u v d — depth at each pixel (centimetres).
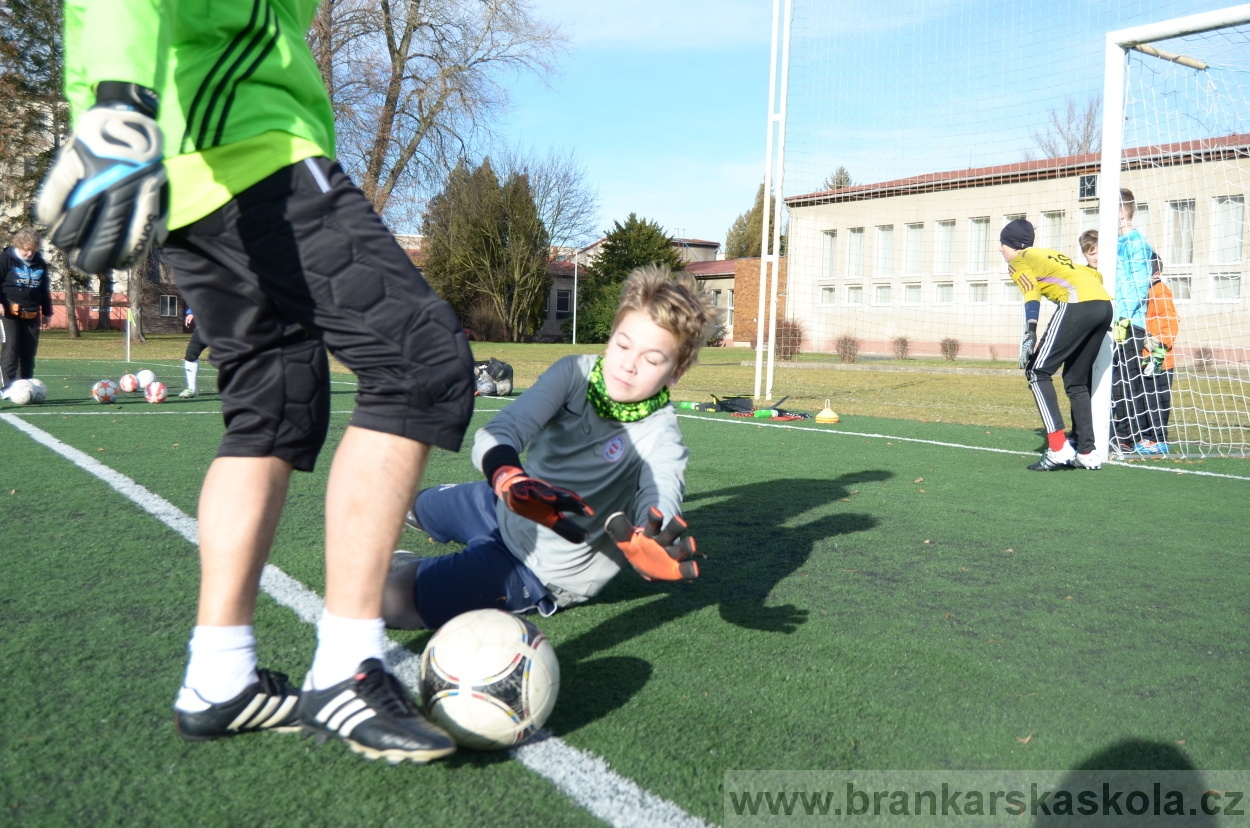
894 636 251
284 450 170
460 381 161
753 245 6881
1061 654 241
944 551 355
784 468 561
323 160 157
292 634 231
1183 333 1305
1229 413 1066
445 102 2289
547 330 5234
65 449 552
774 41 1056
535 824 147
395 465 160
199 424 703
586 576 246
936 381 1606
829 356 2725
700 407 998
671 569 165
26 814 145
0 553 306
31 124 2633
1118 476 570
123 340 2892
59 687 196
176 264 160
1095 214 1872
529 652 173
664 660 226
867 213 2692
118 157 122
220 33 151
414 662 219
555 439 234
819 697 206
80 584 272
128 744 171
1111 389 677
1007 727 193
